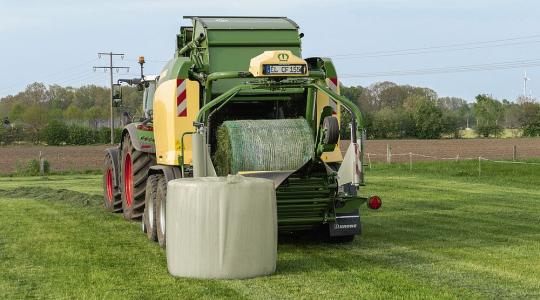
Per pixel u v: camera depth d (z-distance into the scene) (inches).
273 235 300.7
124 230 455.8
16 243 397.4
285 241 394.6
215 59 405.7
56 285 285.3
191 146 386.3
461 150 2032.5
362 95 4195.4
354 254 350.6
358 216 374.9
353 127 358.0
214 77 374.9
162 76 434.6
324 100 400.5
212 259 291.4
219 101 360.8
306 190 355.6
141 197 485.7
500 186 767.7
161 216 384.2
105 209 596.1
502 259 331.6
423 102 3100.4
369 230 435.5
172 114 394.0
